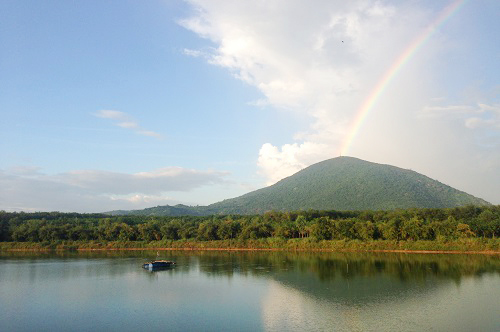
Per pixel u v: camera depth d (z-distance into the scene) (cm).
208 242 18925
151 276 10525
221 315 6391
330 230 17288
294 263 12588
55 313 6738
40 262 13912
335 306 6838
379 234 16788
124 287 8956
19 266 12825
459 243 14862
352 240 16650
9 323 6197
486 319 5938
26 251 18662
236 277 10081
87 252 18125
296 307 6819
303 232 18862
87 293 8331
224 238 19438
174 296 7900
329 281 9206
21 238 19712
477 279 9156
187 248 19025
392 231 16000
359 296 7575
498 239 14762
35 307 7175
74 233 19975
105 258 15250
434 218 19312
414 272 10288
